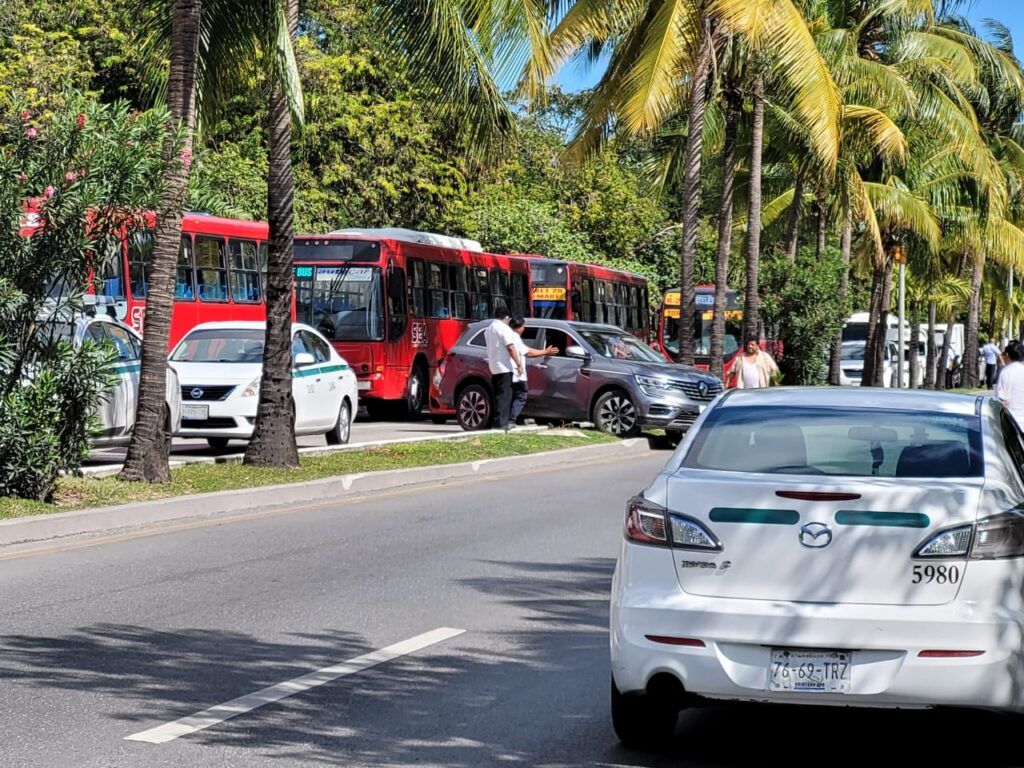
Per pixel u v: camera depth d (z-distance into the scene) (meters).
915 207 68.50
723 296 56.62
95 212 23.08
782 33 46.78
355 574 19.02
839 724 12.09
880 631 9.84
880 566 9.98
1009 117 91.31
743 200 75.19
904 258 72.31
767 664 10.05
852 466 10.81
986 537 9.95
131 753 10.73
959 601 9.88
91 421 23.41
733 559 10.23
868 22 66.38
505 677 13.46
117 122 23.22
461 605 16.98
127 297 42.53
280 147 29.64
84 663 13.69
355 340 51.53
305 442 40.47
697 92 50.78
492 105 31.36
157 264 26.02
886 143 59.66
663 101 45.97
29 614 15.98
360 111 78.50
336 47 81.94
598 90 52.06
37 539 21.34
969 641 9.77
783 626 9.97
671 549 10.40
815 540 10.08
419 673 13.55
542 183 102.69
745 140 65.00
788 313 67.69
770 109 61.88
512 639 15.16
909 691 9.83
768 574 10.15
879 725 12.06
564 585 18.50
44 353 23.19
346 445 34.31
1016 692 9.83
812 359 68.25
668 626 10.23
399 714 12.05
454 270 57.91
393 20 30.38
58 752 10.73
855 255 90.62
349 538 22.39
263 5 28.81
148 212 24.12
